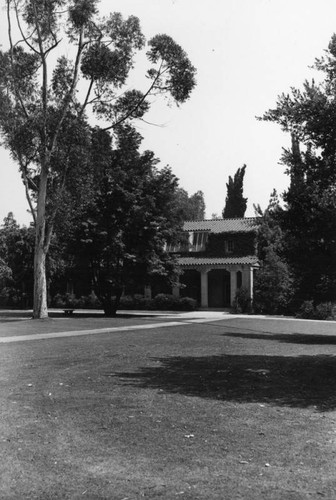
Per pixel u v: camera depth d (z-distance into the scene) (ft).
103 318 104.88
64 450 21.22
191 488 17.33
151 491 17.11
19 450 21.25
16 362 45.32
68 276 122.93
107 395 31.65
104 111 102.89
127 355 49.57
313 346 59.11
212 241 161.27
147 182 119.24
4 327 79.92
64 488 17.40
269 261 132.57
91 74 99.19
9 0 94.43
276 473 18.65
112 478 18.22
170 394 31.99
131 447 21.56
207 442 22.24
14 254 163.43
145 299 153.79
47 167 94.68
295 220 40.63
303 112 38.70
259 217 156.25
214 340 63.31
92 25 96.78
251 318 109.19
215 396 31.55
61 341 61.00
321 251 40.45
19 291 167.22
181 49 99.09
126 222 115.55
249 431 23.97
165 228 119.75
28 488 17.43
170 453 20.77
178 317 112.88
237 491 17.08
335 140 38.63
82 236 113.39
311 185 39.88
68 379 37.24
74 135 93.35
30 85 98.07
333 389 34.14
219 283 162.09
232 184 230.89
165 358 47.85
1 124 90.68
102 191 114.62
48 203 102.68
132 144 115.03
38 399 30.66
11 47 95.55
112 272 116.98
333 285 41.39
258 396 31.78
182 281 164.04
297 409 28.43
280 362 45.75
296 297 44.73
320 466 19.40
